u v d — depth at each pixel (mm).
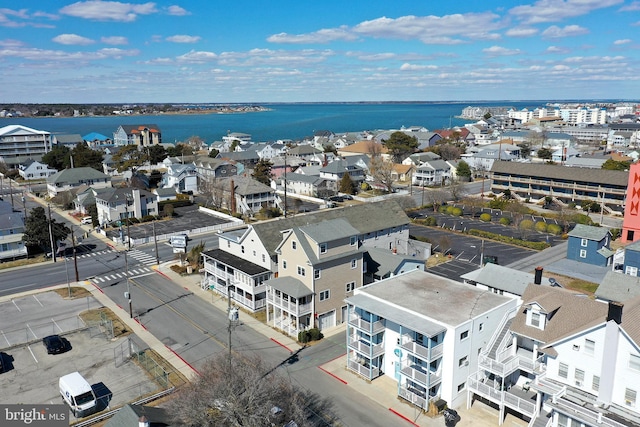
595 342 28156
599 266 62500
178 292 56562
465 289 40531
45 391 36188
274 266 51250
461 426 32250
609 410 27156
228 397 28094
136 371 39031
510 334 34469
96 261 68188
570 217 84438
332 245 46281
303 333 43875
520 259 66938
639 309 29984
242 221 89625
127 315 49906
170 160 144375
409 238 73250
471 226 85500
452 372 33531
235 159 147750
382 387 37031
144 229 85312
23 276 62031
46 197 112375
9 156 162500
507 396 31844
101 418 32906
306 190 117000
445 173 129375
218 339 44562
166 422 27000
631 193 71750
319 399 35250
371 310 36469
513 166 108750
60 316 49812
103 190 96875
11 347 43000
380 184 119438
